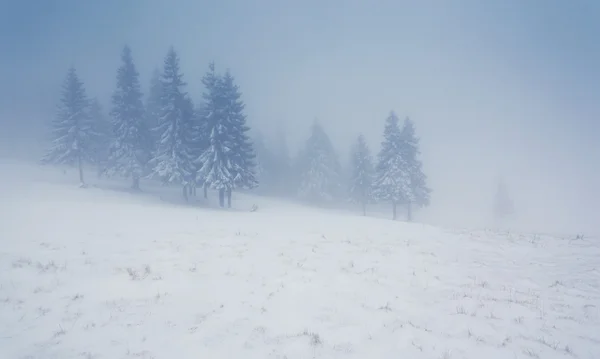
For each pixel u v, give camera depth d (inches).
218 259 479.8
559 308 358.3
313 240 611.8
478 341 285.4
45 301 335.9
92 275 402.0
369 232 709.9
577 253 588.7
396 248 582.9
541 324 320.2
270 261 480.1
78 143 1485.0
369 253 543.5
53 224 641.0
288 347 271.6
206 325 303.4
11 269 402.0
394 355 262.4
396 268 476.4
